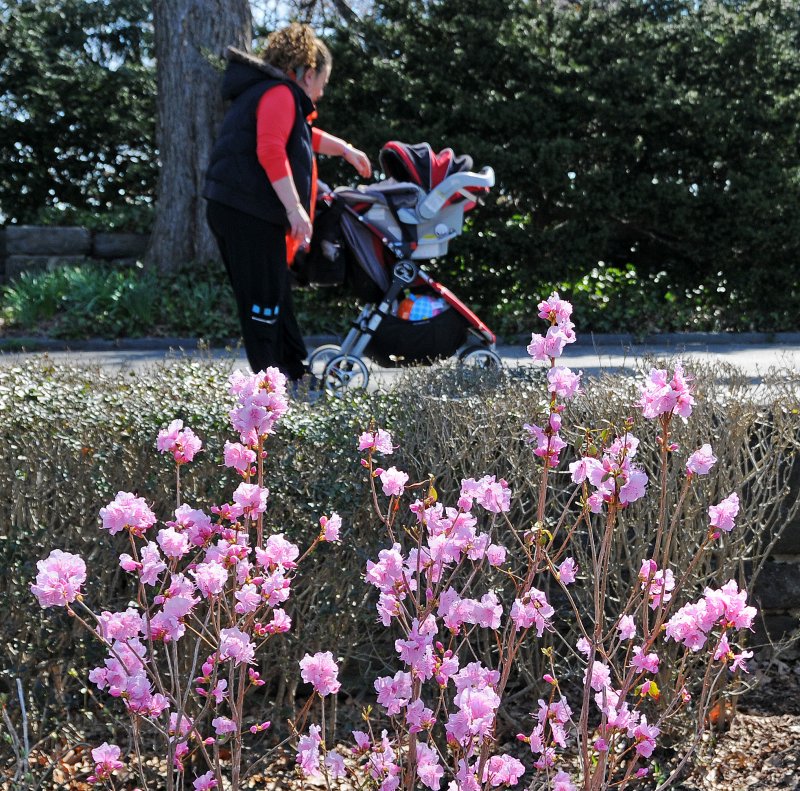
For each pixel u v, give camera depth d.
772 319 13.39
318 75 5.26
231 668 2.21
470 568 3.22
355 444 3.14
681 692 2.48
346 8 16.97
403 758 2.46
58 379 4.21
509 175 13.10
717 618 2.13
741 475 3.26
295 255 5.83
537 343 2.21
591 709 3.34
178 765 2.24
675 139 13.62
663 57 14.03
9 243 15.02
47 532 2.86
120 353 11.08
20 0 24.41
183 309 12.71
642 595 2.71
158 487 2.99
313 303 13.13
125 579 3.03
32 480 2.93
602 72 13.44
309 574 3.05
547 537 2.31
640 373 3.67
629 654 2.99
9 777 2.66
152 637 2.16
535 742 2.29
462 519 2.23
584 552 3.34
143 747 3.05
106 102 21.38
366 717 2.36
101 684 2.12
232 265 5.14
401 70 13.91
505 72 13.74
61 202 21.70
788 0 15.13
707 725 3.21
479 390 3.66
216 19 13.62
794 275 13.57
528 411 3.25
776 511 3.49
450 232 5.84
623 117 13.29
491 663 3.29
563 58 13.95
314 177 5.34
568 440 3.11
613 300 13.34
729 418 3.29
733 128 13.27
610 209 13.20
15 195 21.30
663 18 15.06
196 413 3.14
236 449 2.32
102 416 3.15
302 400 3.84
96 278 13.12
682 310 13.34
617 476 2.04
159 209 13.88
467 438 3.22
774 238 13.16
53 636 2.89
